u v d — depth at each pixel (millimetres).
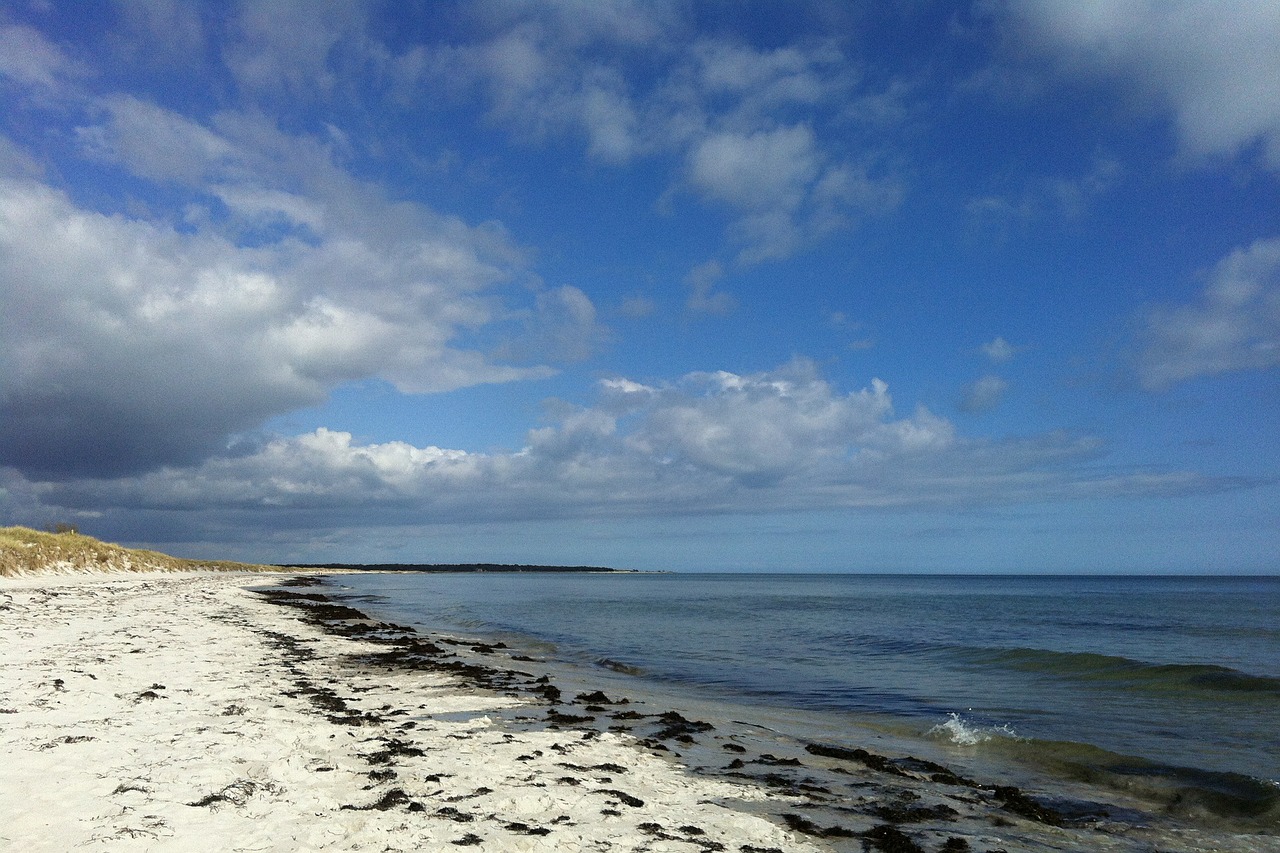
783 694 18938
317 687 15703
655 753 11578
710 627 39000
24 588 40156
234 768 8680
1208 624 43656
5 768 8141
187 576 75812
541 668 22203
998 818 9328
